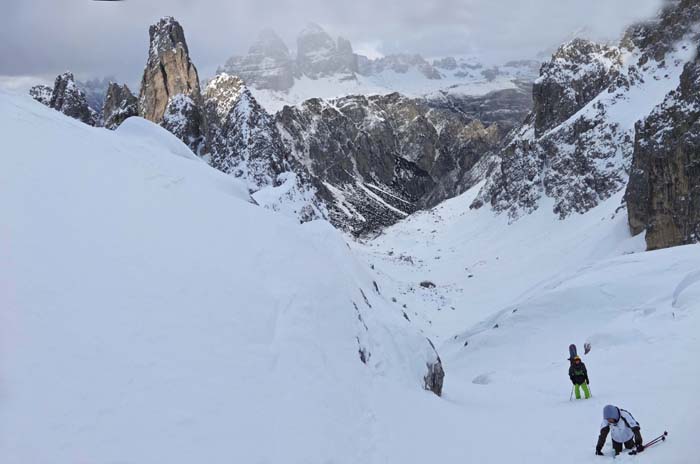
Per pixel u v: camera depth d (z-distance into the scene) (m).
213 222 16.39
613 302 35.38
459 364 38.88
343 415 13.62
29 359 9.78
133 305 11.95
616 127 99.44
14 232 11.63
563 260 81.06
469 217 128.50
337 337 16.11
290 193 62.97
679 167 61.69
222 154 98.88
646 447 13.45
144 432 9.92
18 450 8.51
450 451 14.58
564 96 124.88
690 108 63.53
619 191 93.00
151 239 14.02
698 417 14.33
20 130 14.77
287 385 12.91
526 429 16.56
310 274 17.09
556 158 107.50
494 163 161.88
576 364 19.39
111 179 15.18
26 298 10.62
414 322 63.69
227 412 11.24
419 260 107.69
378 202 193.25
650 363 21.67
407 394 17.33
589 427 15.96
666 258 37.91
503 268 88.94
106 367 10.48
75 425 9.34
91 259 12.28
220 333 12.84
